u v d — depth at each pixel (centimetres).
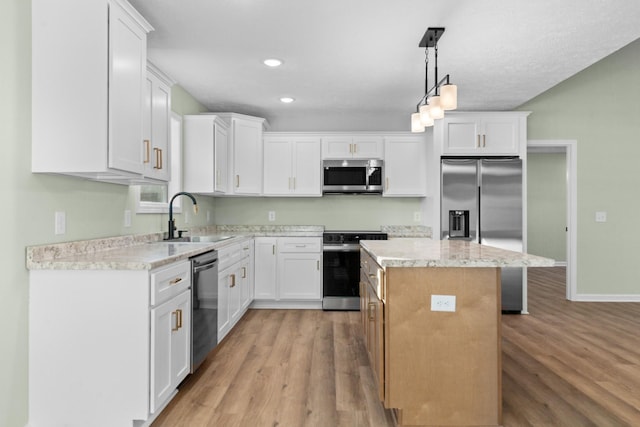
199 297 261
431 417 204
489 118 439
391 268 205
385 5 236
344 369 278
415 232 505
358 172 481
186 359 242
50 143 195
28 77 192
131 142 216
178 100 382
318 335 355
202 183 391
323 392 243
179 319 226
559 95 481
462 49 298
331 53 306
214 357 300
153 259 205
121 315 193
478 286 205
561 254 794
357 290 449
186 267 242
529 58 316
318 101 440
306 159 484
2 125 178
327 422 209
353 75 356
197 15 247
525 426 205
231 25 260
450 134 439
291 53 306
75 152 194
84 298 193
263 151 483
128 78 212
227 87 389
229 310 346
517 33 272
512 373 271
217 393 241
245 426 204
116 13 200
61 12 194
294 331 368
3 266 178
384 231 511
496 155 441
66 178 221
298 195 484
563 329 371
